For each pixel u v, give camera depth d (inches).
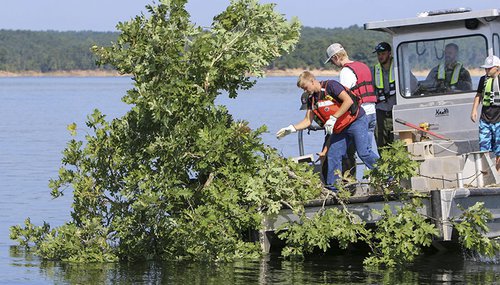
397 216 730.2
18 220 1034.7
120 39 777.6
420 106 884.6
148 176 768.9
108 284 700.7
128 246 792.3
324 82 785.6
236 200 759.7
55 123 2746.1
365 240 757.3
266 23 812.0
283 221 778.8
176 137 759.1
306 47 7091.5
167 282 701.9
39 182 1350.9
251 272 733.3
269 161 772.0
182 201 783.7
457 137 876.6
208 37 774.5
